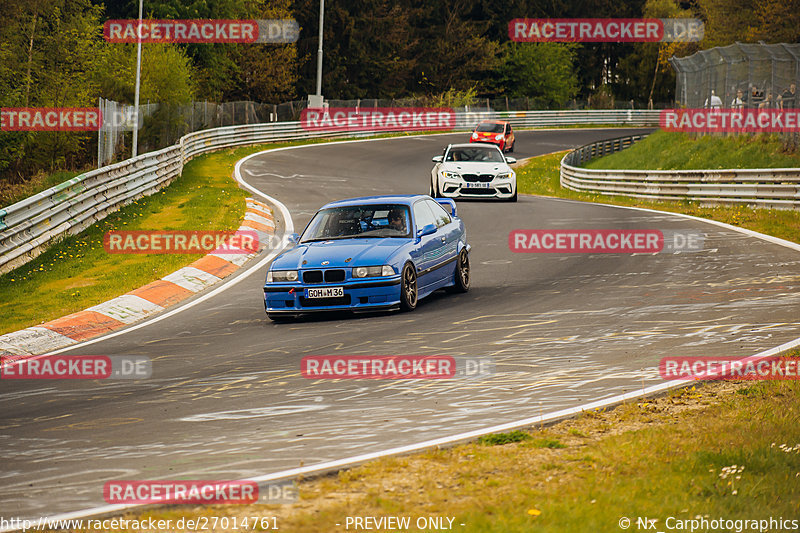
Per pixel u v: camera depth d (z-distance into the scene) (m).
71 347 40.22
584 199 109.06
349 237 45.38
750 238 63.28
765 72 111.31
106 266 58.84
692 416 24.42
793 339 33.31
